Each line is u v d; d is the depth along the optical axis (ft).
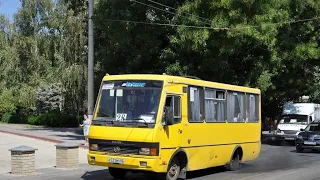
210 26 74.23
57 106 154.71
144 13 83.87
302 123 103.81
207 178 46.93
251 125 58.49
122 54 91.40
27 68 148.15
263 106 128.36
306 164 62.39
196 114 45.16
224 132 51.01
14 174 45.39
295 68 110.73
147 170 38.11
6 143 77.05
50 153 65.16
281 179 46.26
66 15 128.47
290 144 105.40
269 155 76.69
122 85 41.47
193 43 74.28
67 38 128.36
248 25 74.08
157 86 40.29
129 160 38.40
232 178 46.88
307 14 99.40
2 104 156.25
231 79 87.97
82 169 51.52
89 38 80.48
